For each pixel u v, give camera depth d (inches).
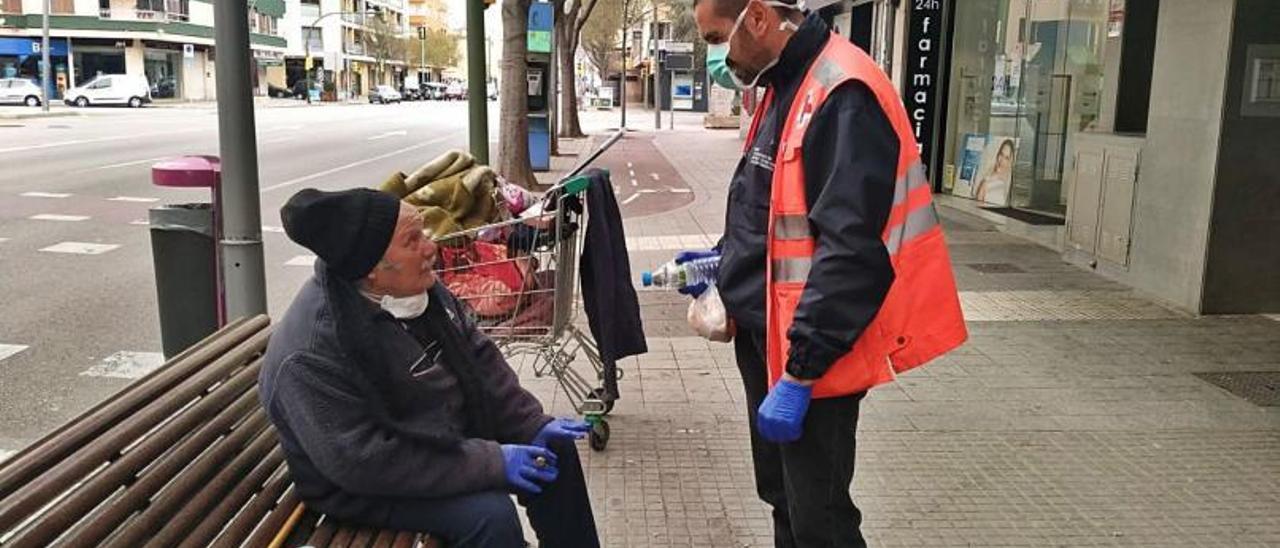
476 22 448.5
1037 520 153.1
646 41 2795.3
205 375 115.7
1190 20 281.1
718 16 103.1
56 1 2191.2
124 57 2292.1
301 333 96.4
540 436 115.1
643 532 150.7
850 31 633.6
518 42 588.7
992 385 216.7
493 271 181.9
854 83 95.8
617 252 178.1
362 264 95.3
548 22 730.8
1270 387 216.7
